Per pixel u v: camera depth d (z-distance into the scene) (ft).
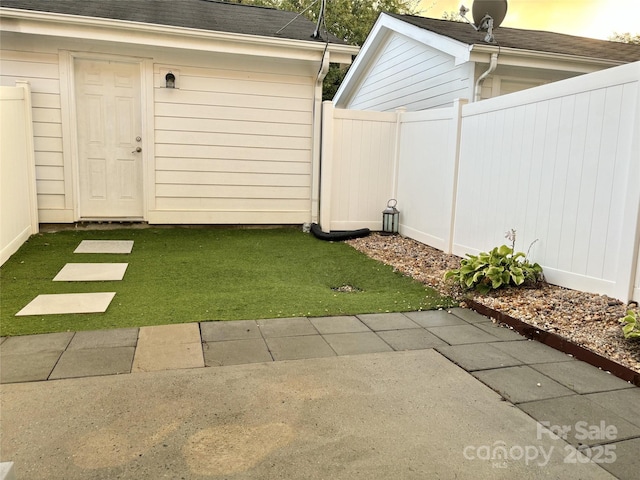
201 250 19.27
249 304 12.68
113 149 22.18
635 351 9.52
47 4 20.33
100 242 19.63
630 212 11.44
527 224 14.92
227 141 23.39
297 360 9.28
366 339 10.57
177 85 22.29
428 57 27.66
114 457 6.07
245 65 23.06
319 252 19.92
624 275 11.68
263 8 29.78
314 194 24.57
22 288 13.39
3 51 19.90
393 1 63.62
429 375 8.82
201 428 6.80
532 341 10.75
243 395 7.80
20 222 18.28
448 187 19.27
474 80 23.20
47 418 6.89
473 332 11.27
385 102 34.24
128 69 21.80
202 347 9.71
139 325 10.79
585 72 23.82
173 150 22.71
